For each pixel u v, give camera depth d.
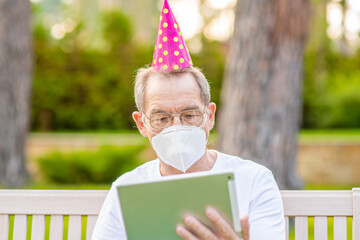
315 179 8.20
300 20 4.54
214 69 12.39
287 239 1.83
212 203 1.36
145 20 14.67
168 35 1.75
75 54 12.55
